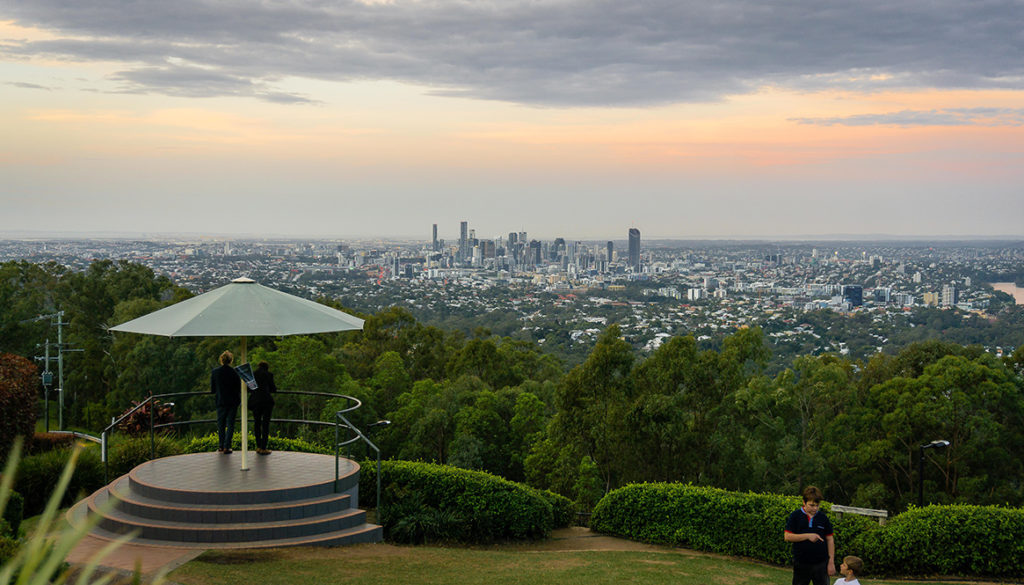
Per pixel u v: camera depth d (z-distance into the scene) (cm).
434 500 1416
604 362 2706
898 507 3080
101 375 4981
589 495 2802
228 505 1137
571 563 1167
